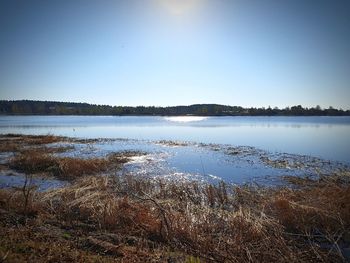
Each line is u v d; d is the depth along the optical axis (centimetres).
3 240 673
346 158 2652
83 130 6400
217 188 1509
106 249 753
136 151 3062
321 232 1023
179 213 1068
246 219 1017
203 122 10362
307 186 1669
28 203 1066
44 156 2312
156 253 769
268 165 2339
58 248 700
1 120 12212
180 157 2722
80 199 1170
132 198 1341
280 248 855
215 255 792
